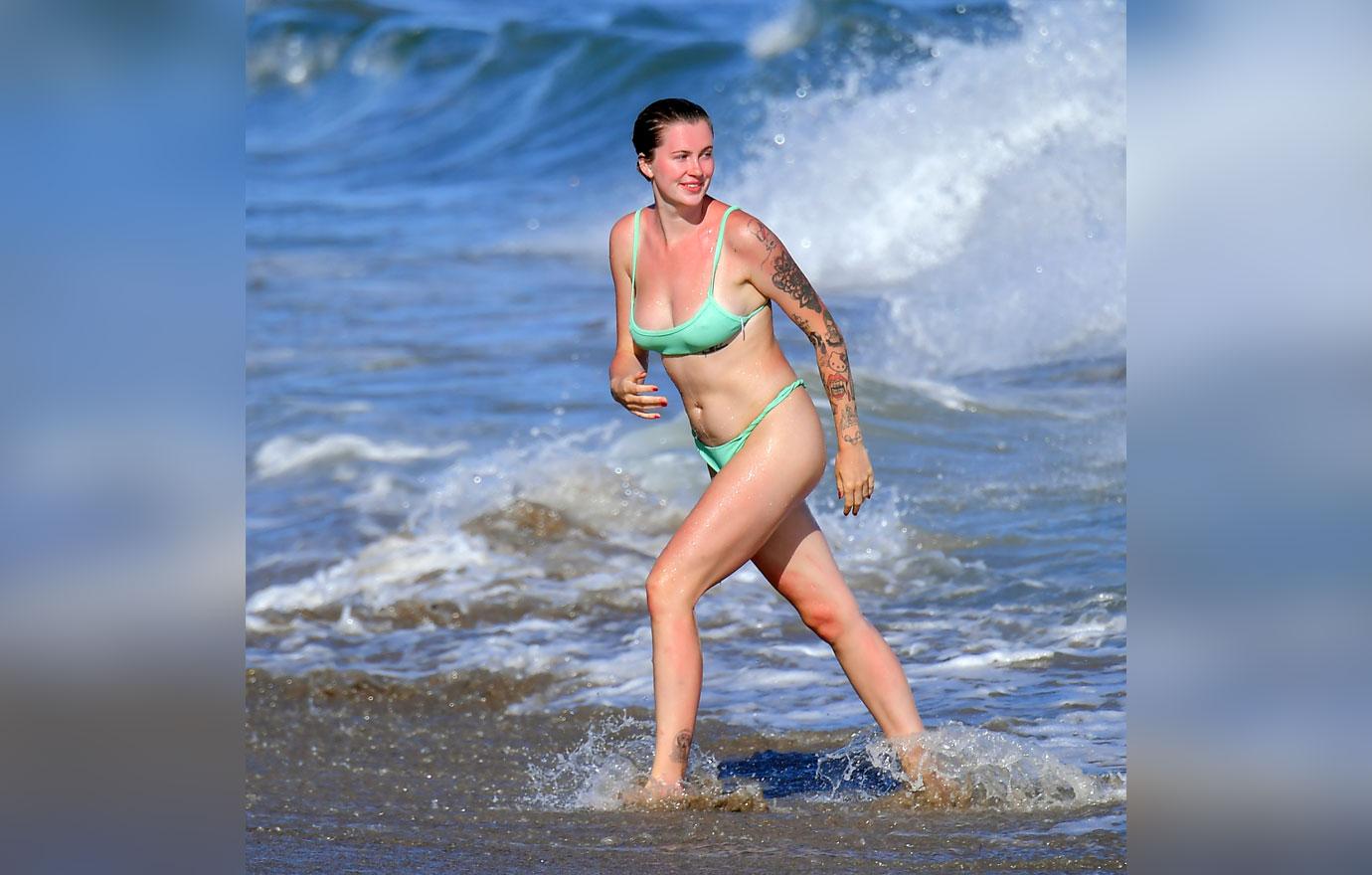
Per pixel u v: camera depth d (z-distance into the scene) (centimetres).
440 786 1892
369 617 2698
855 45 7231
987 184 5541
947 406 3622
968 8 7131
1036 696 2098
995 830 1564
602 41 8362
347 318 4919
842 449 1728
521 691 2338
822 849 1517
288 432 3731
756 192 5856
